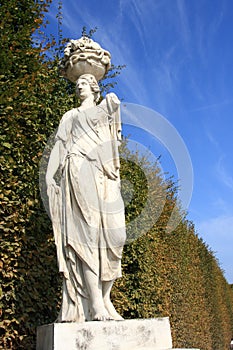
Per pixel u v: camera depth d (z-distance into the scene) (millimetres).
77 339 3344
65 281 3816
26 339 4816
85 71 4676
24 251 5031
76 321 3607
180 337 11695
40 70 5922
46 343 3496
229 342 28766
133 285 7859
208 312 19000
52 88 6227
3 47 5301
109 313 3789
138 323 3615
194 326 14000
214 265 24547
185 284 13172
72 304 3744
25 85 5414
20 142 5309
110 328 3486
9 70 5324
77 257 3824
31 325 4941
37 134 5730
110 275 3873
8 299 4676
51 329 3410
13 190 5137
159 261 9961
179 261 12758
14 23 5992
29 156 5539
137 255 7914
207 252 22281
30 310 4891
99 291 3773
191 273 15070
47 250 5500
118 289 7445
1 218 4871
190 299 13867
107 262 3887
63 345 3287
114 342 3457
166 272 10688
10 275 4730
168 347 3658
